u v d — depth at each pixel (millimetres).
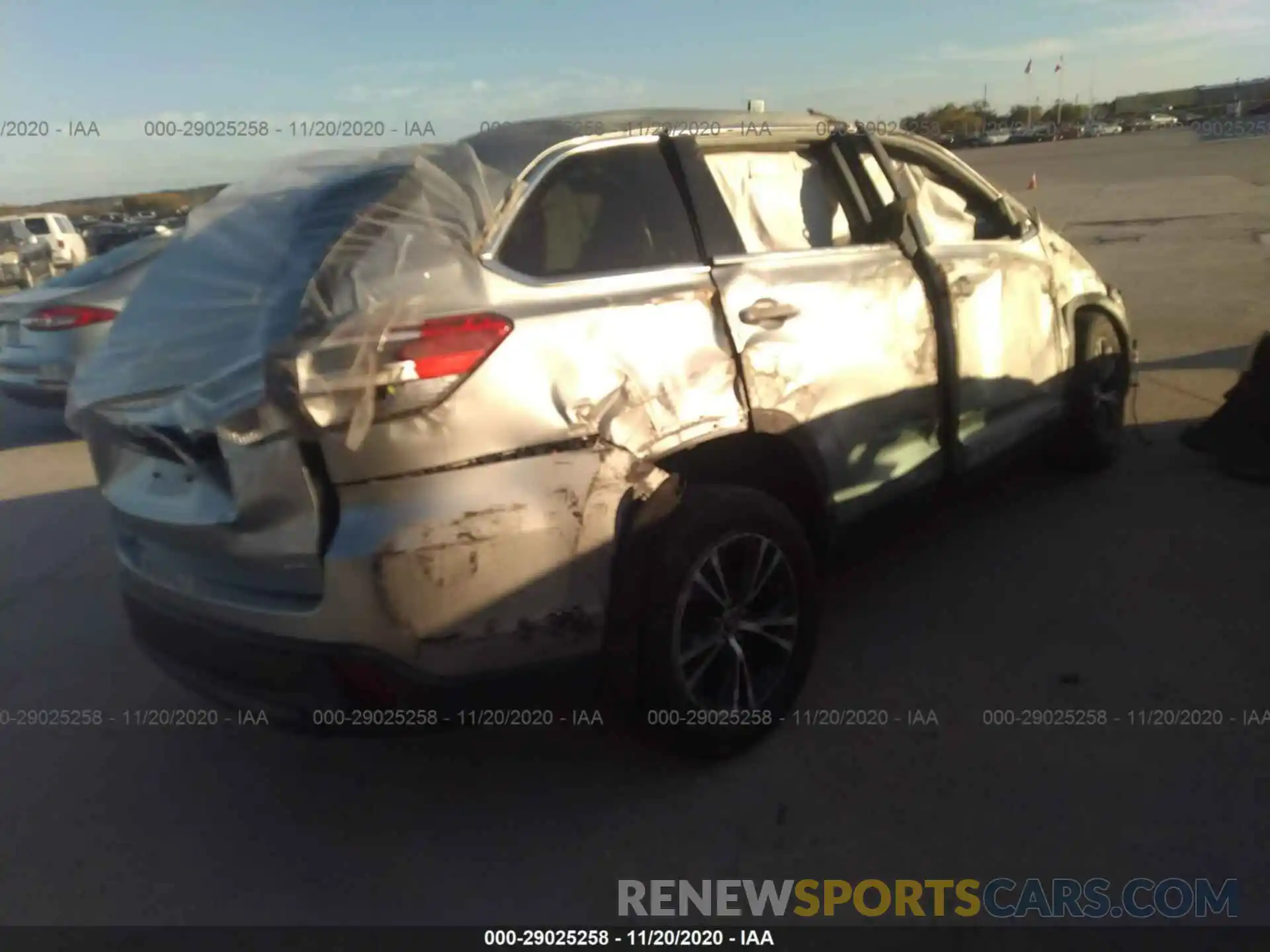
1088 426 5492
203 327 3102
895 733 3557
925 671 3918
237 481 2871
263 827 3400
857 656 4062
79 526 6551
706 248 3547
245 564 2949
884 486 4039
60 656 4711
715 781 3400
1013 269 4797
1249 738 3377
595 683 3129
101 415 3297
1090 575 4555
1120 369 5703
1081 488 5566
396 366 2711
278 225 3262
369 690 2820
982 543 4977
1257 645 3902
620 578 3084
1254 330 8961
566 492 2951
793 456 3656
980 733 3514
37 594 5457
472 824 3318
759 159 3928
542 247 3166
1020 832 3049
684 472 3465
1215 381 7367
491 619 2877
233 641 3000
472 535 2809
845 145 4211
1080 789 3201
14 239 23969
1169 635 4020
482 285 2982
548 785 3475
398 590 2746
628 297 3229
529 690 3018
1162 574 4504
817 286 3787
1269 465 5414
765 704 3506
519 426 2879
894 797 3242
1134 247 14812
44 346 8523
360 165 3490
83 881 3189
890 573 4762
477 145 3410
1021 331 4844
